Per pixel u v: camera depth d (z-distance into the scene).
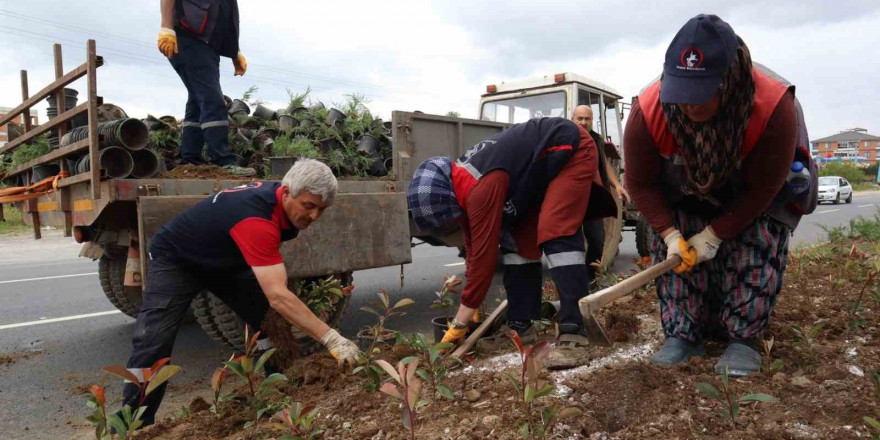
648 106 2.69
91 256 5.14
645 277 2.82
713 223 2.79
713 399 2.49
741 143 2.45
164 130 5.30
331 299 4.20
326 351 4.19
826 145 149.38
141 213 3.56
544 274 7.40
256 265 2.69
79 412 3.63
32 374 4.34
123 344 5.11
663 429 2.29
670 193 2.97
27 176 5.23
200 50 4.71
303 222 2.79
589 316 2.80
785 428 2.23
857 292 4.45
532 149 3.29
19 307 6.68
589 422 2.36
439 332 3.86
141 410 2.21
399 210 4.58
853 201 32.59
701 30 2.26
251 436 2.53
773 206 2.81
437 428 2.42
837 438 2.11
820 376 2.67
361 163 5.85
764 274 2.86
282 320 3.43
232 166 4.69
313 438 2.41
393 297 6.78
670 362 2.98
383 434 2.42
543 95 8.05
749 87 2.35
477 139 6.21
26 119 5.30
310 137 5.80
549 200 3.30
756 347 2.97
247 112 6.15
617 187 6.60
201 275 2.99
